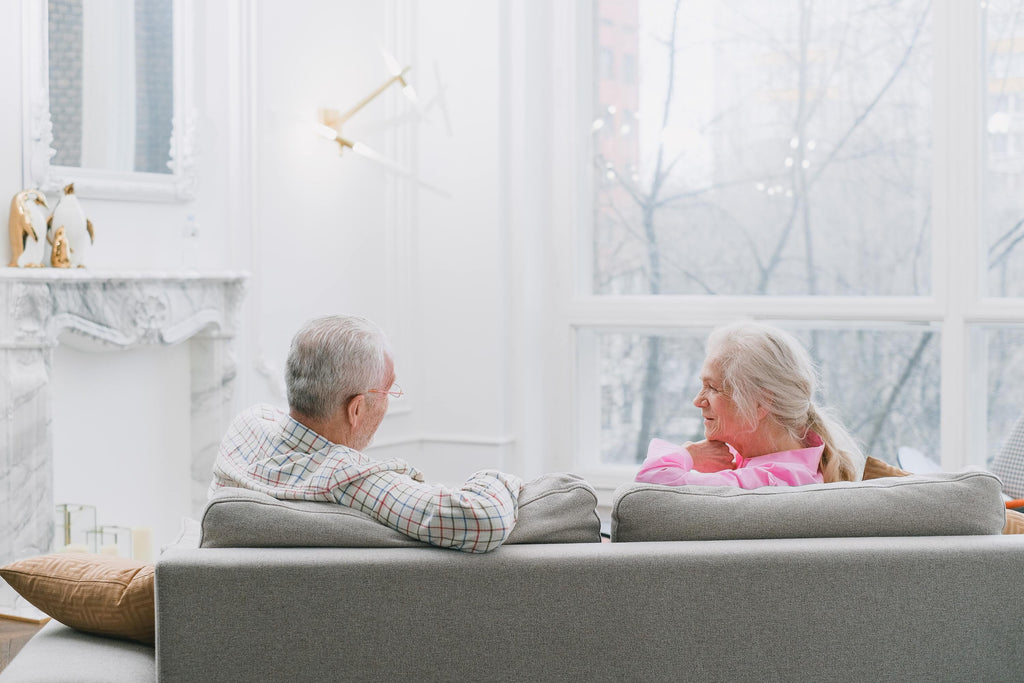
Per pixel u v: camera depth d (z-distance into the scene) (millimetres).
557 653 1831
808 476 2170
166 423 4023
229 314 4094
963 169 4594
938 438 4801
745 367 2230
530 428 5090
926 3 4707
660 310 5062
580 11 5191
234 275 4023
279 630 1790
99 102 3682
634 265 5176
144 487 3936
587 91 5207
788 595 1843
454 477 5082
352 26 4754
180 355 4074
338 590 1795
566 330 5195
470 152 4984
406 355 5070
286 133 4418
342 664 1803
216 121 4125
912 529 1953
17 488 3322
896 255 4797
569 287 5180
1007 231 4621
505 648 1824
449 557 1819
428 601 1810
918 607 1863
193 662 1779
